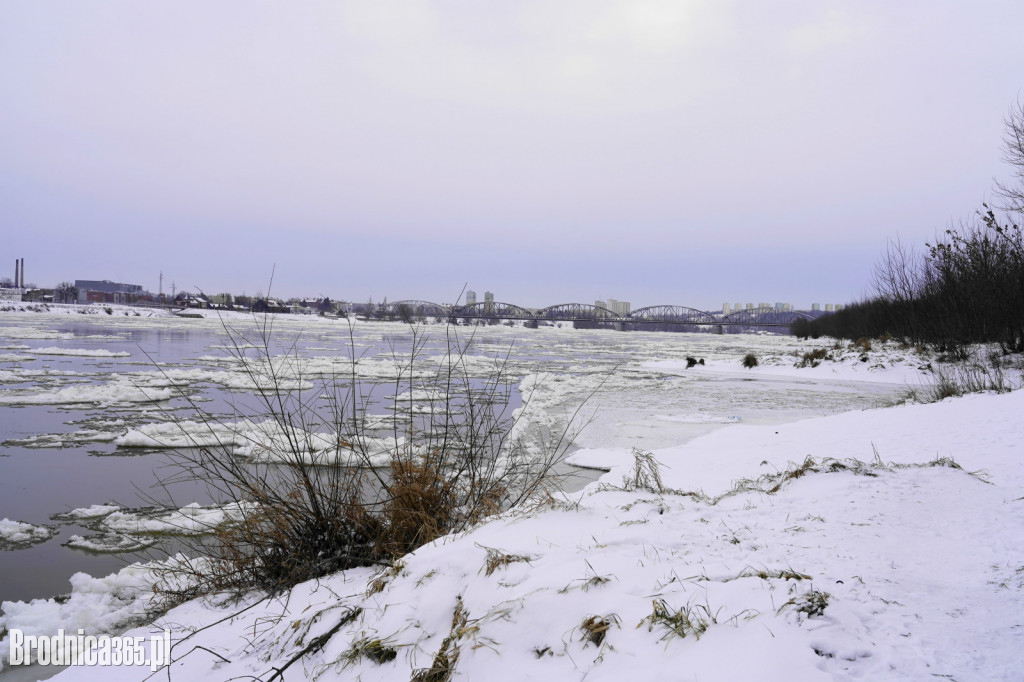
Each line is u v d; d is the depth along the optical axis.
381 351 31.22
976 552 3.30
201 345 33.09
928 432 8.60
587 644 2.42
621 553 3.15
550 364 29.59
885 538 3.49
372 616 3.07
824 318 71.69
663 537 3.43
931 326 24.22
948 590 2.79
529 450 9.48
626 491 4.89
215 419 11.94
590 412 14.34
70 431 11.08
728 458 8.39
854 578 2.82
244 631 3.46
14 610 4.47
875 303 37.38
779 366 28.48
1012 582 2.86
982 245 23.02
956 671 2.10
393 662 2.73
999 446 7.05
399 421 9.70
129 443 9.95
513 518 3.93
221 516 6.45
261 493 4.62
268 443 7.48
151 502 7.12
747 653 2.14
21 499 7.27
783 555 3.14
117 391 15.50
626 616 2.49
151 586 4.84
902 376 23.55
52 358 24.53
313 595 3.76
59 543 5.97
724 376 26.09
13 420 12.05
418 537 4.39
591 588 2.73
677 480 7.05
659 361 34.31
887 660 2.16
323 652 2.98
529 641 2.51
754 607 2.44
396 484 4.66
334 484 4.67
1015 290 20.03
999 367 18.16
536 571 2.95
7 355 24.92
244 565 4.50
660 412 14.80
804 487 5.02
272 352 27.95
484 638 2.56
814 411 15.42
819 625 2.31
